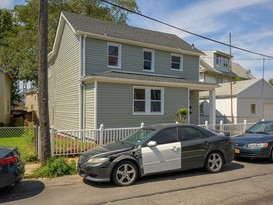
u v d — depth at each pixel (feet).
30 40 89.45
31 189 21.58
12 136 59.11
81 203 18.12
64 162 27.35
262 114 85.71
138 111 51.72
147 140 24.03
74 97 54.80
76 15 60.75
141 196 19.35
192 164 25.44
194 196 19.13
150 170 23.40
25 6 99.50
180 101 56.75
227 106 81.10
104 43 53.57
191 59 66.69
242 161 32.40
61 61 63.36
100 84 47.11
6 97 80.79
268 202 17.71
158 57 60.85
